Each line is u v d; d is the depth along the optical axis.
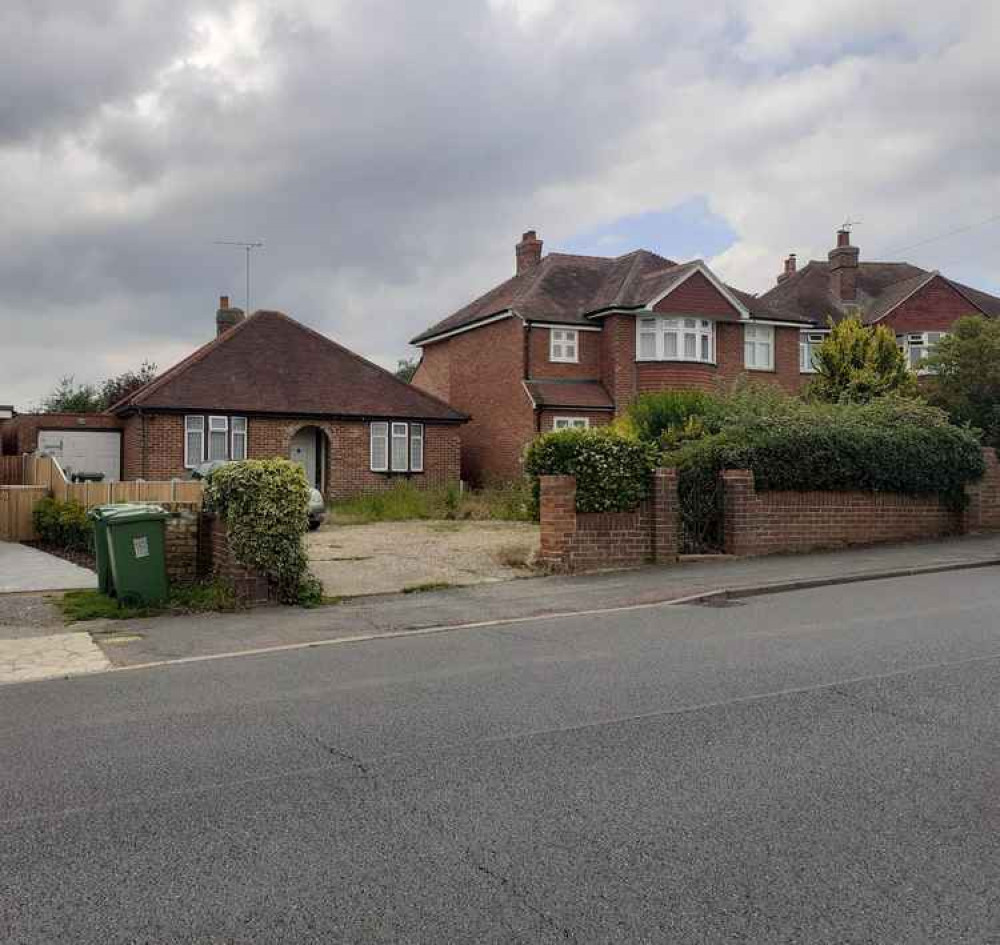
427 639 9.86
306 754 5.76
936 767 5.24
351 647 9.53
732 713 6.41
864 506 17.70
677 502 15.59
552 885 3.92
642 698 6.88
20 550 18.45
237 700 7.27
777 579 13.27
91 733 6.38
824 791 4.92
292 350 32.06
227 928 3.62
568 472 14.92
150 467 28.38
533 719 6.39
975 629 9.24
